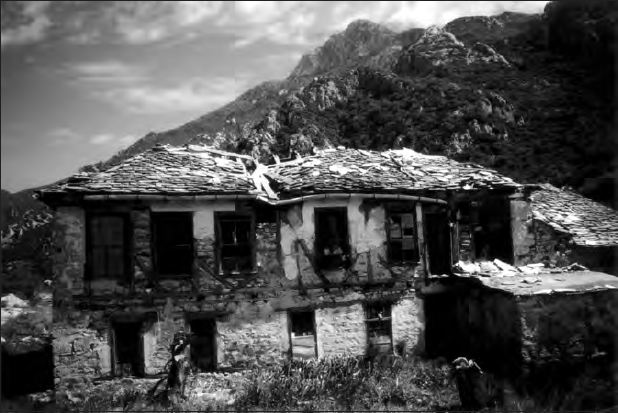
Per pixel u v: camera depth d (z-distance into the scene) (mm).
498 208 19281
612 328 15250
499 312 15758
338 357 16844
